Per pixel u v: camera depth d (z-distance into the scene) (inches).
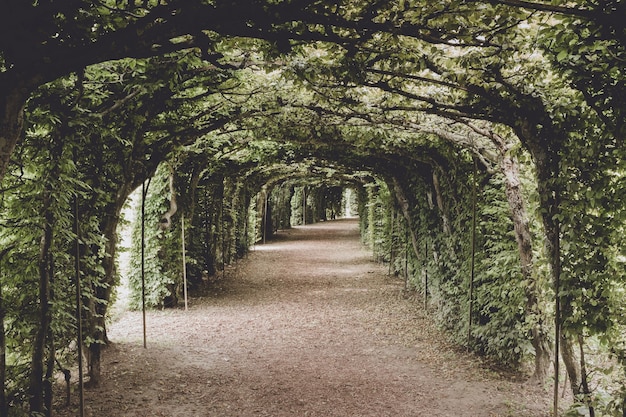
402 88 225.9
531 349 239.8
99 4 127.0
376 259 768.9
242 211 800.3
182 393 227.0
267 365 271.6
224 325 365.7
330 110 273.4
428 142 315.9
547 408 210.1
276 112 288.0
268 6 124.0
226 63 197.0
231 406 211.8
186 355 289.3
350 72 186.7
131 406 209.2
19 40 111.3
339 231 1382.9
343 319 385.1
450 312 330.3
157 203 409.1
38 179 176.7
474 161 270.7
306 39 144.8
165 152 287.7
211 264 585.9
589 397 165.9
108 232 248.5
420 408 210.7
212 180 544.7
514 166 240.5
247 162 559.2
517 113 181.3
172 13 130.4
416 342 318.3
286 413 205.0
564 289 174.4
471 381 244.8
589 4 114.7
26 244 181.8
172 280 420.8
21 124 117.4
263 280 586.9
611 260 161.3
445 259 341.4
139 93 199.8
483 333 272.8
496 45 153.9
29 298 183.8
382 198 632.4
